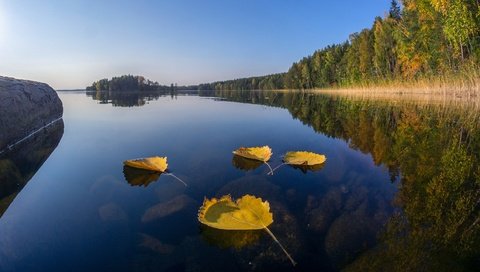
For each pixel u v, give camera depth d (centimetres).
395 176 375
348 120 947
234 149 534
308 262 205
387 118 965
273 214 269
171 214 269
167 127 802
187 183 352
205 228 245
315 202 301
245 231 240
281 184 351
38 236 233
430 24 2712
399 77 3547
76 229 244
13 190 332
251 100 2597
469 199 296
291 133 706
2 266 195
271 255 210
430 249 213
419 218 261
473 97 1811
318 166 424
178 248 217
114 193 320
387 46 3950
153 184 348
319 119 996
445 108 1207
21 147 557
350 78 5309
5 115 515
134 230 242
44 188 337
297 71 8119
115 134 687
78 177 375
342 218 265
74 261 201
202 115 1135
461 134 625
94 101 2384
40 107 738
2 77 680
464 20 2109
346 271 194
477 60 1908
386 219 262
